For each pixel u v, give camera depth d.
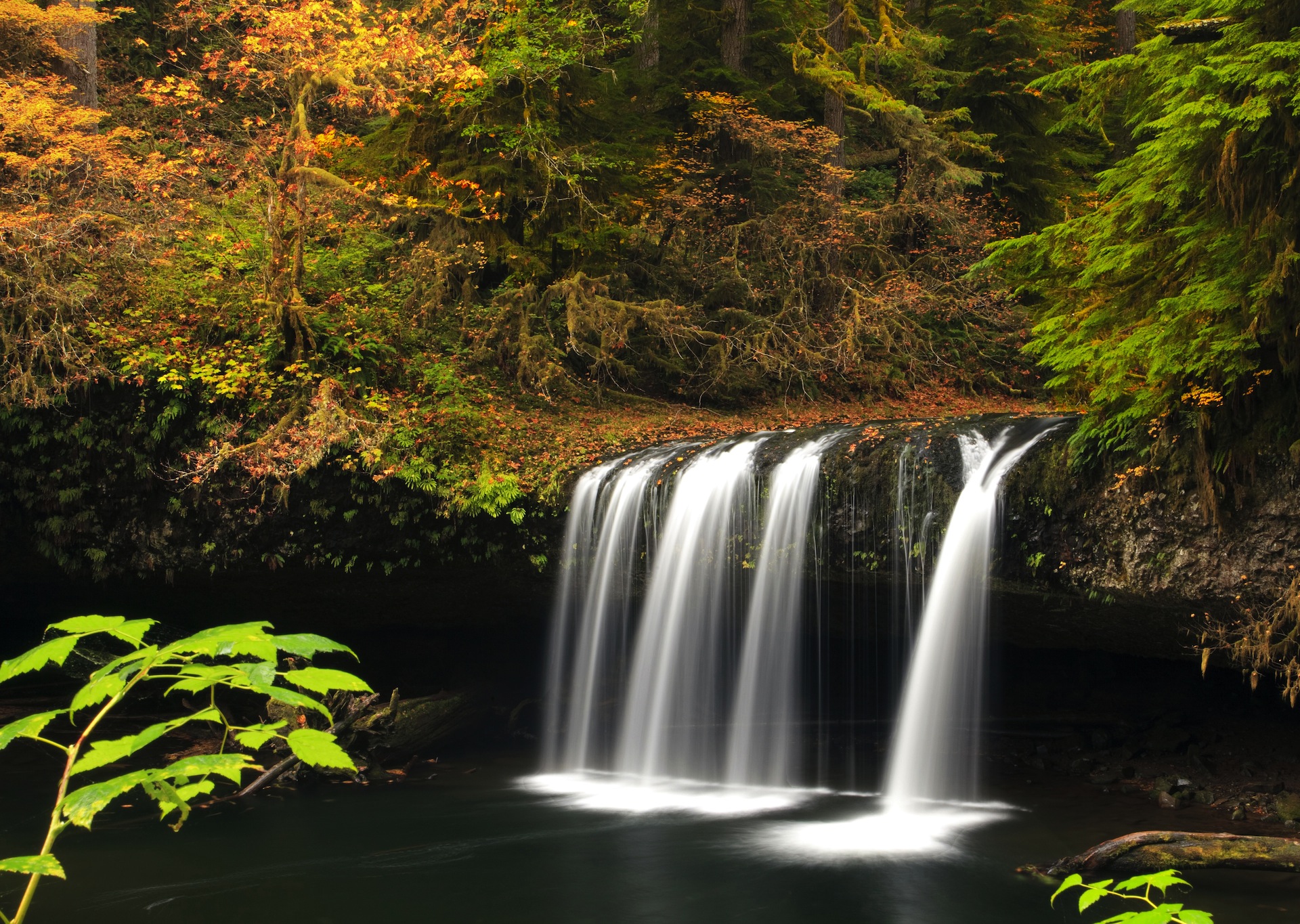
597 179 14.44
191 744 9.51
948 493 8.08
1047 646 9.26
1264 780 7.82
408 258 13.14
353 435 9.62
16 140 11.34
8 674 1.21
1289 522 6.39
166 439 9.83
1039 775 8.66
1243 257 6.32
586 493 9.62
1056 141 20.56
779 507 8.84
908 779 8.18
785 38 17.64
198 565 9.95
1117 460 7.23
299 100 10.70
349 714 9.12
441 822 7.61
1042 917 5.64
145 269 10.95
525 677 10.95
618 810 7.97
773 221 16.25
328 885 6.22
